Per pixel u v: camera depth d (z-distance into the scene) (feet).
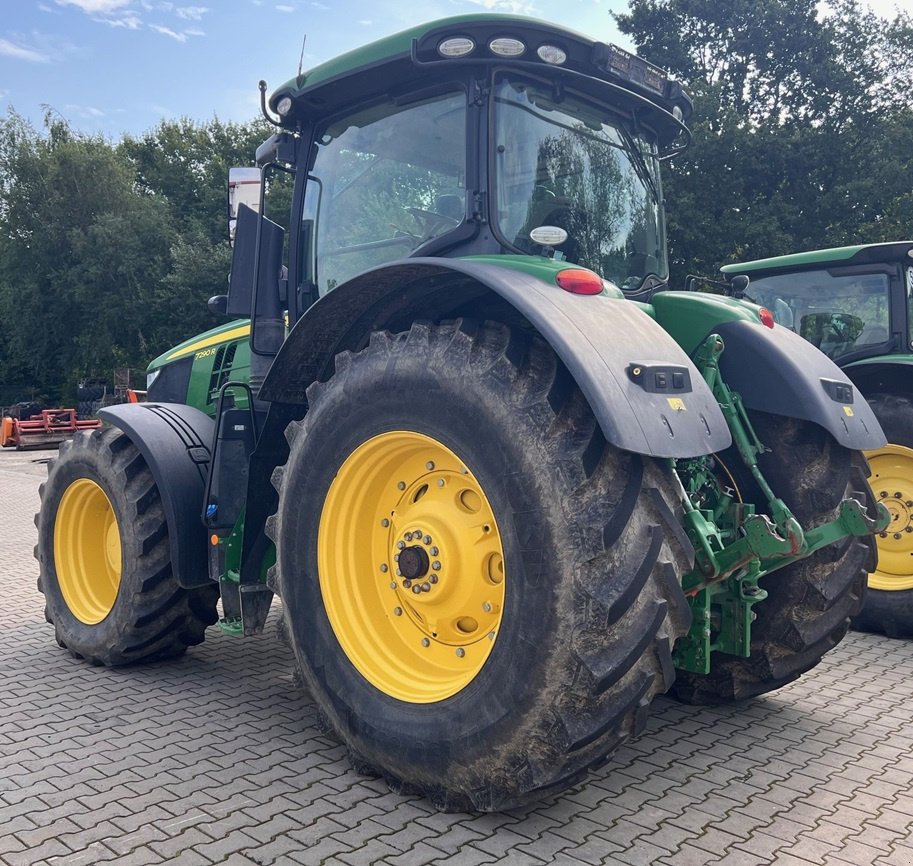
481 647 9.25
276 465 12.23
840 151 72.13
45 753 10.62
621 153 12.16
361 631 9.99
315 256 12.53
